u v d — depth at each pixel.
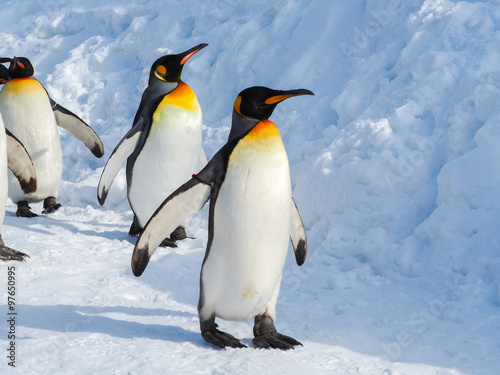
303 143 15.57
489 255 10.48
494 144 11.55
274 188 7.86
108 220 15.80
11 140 11.51
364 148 13.47
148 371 7.49
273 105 7.93
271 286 8.24
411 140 12.99
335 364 7.89
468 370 7.70
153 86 12.49
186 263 12.09
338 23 17.61
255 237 7.93
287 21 18.78
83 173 19.03
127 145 12.62
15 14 27.84
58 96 21.95
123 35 22.62
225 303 8.31
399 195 12.48
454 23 14.49
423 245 11.34
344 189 12.96
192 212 8.20
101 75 22.19
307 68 17.23
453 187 11.45
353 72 16.62
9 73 14.55
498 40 13.48
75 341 8.25
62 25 25.36
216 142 16.92
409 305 9.77
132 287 10.66
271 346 8.37
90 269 11.42
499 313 9.16
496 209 10.95
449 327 8.95
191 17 21.55
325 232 12.89
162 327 9.03
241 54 18.89
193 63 19.69
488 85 12.45
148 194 12.88
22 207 15.52
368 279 10.96
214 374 7.50
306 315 9.73
